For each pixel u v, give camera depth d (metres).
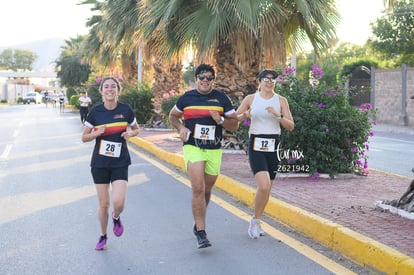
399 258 5.17
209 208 8.33
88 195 9.41
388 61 42.22
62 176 11.49
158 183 10.62
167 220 7.61
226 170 10.97
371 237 5.95
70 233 6.96
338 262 5.75
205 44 12.22
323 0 12.23
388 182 9.80
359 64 37.22
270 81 6.41
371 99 33.25
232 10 12.32
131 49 23.33
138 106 24.83
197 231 6.19
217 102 6.21
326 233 6.34
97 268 5.61
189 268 5.59
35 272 5.50
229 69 13.99
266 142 6.45
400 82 30.77
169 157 13.58
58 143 18.55
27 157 14.70
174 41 13.98
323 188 9.06
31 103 79.94
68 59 64.62
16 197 9.24
